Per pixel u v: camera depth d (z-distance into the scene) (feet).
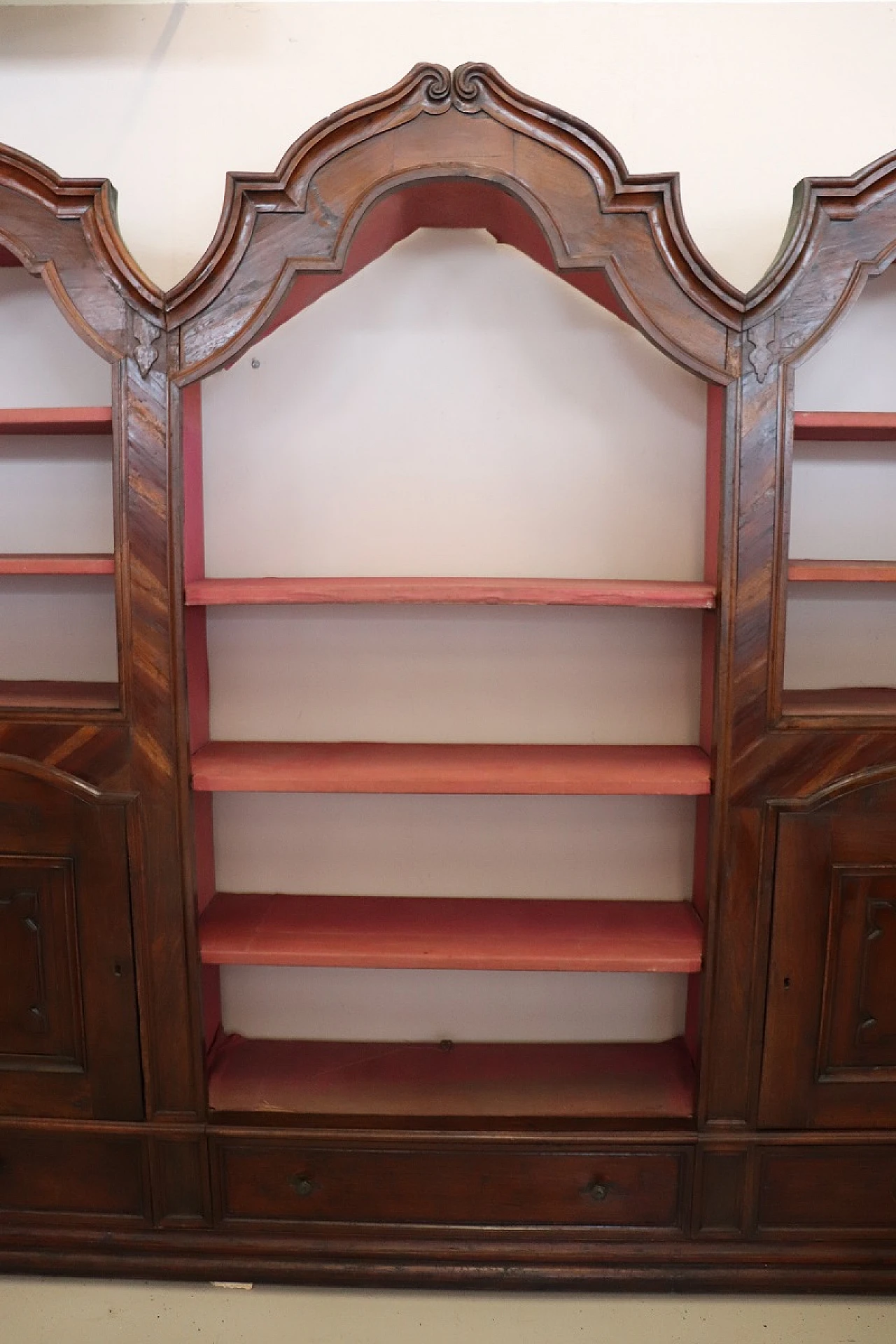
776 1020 6.40
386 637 7.43
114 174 7.12
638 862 7.54
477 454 7.25
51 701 6.46
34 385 7.27
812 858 6.24
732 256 7.07
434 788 6.33
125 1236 6.70
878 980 6.37
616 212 5.74
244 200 5.77
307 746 7.34
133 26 7.04
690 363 5.86
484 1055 7.46
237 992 7.69
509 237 6.83
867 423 5.96
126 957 6.44
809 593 7.31
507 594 6.15
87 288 5.89
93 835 6.33
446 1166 6.60
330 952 6.51
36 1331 6.21
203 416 7.23
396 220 6.48
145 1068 6.55
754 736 6.15
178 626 6.15
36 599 7.47
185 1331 6.23
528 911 7.32
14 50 7.08
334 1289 6.64
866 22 6.89
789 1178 6.57
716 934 6.34
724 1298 6.57
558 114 5.62
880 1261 6.59
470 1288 6.61
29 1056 6.57
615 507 7.25
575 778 6.32
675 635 7.35
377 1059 7.38
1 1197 6.75
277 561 7.36
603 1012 7.67
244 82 7.04
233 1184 6.66
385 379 7.21
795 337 5.83
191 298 5.87
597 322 7.11
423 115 5.68
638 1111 6.70
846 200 5.71
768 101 6.96
